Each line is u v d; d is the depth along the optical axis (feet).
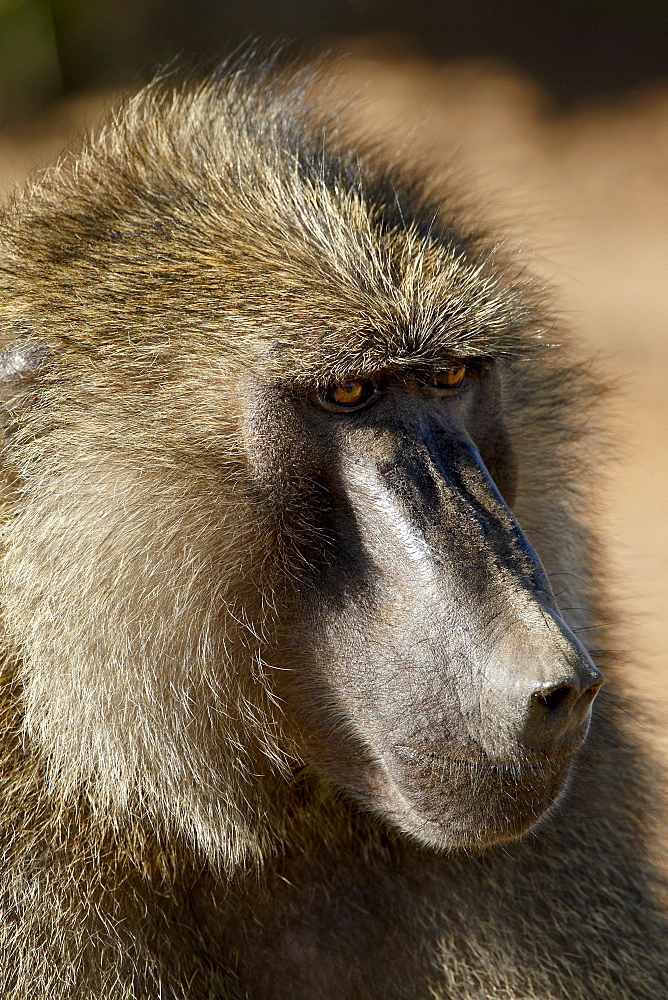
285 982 25.73
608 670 29.58
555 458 29.63
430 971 26.00
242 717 24.54
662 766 32.24
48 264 25.04
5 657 24.72
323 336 23.67
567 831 27.48
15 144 119.44
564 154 131.75
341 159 28.66
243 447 23.75
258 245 24.41
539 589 22.17
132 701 23.72
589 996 26.73
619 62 146.30
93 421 23.93
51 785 24.41
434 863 26.48
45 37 128.26
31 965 23.79
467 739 21.70
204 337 23.88
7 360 24.58
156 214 25.20
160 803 24.30
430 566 22.38
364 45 149.07
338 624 23.34
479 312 24.72
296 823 25.90
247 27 141.59
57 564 23.63
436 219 28.43
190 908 25.38
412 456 23.58
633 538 64.49
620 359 88.43
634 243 113.91
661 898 29.48
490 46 150.10
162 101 30.40
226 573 23.82
